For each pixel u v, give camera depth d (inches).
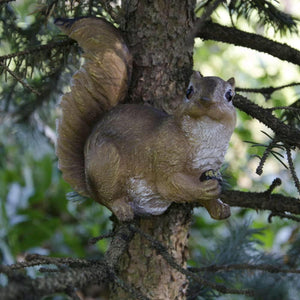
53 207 334.0
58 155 138.9
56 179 334.3
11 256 286.4
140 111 131.0
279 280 149.6
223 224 315.9
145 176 125.3
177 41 145.6
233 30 153.5
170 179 122.8
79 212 333.7
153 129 125.9
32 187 330.0
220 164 125.2
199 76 121.8
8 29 178.4
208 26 153.3
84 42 136.9
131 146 125.0
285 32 171.6
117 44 136.8
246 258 190.7
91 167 127.8
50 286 92.0
